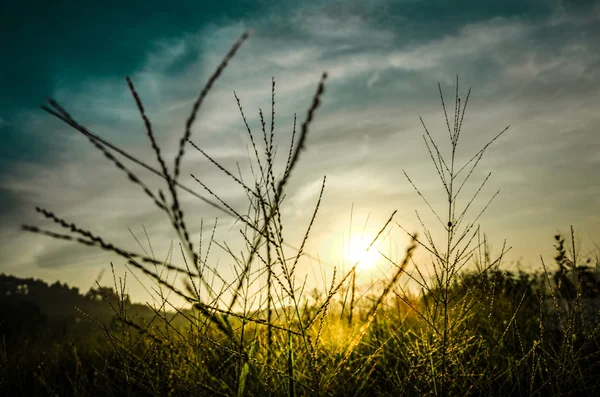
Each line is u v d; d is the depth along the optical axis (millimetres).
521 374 2248
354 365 2439
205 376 1608
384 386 2299
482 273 2021
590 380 2061
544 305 2885
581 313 2225
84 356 2549
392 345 2740
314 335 2076
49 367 2773
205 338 1560
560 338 2568
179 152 935
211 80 909
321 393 1587
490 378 1911
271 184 1476
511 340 2686
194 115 926
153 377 1876
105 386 2100
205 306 1183
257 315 1786
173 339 1941
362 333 1733
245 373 1511
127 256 925
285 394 1752
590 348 2254
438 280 1871
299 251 1563
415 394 1960
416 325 2820
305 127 1104
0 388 2500
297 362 2061
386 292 1631
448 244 1874
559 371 2002
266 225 1324
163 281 1028
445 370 1880
